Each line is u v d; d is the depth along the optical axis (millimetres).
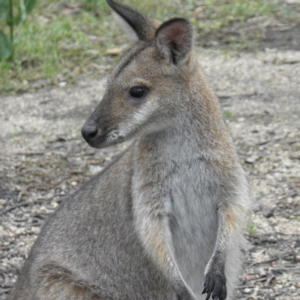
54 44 21312
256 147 15945
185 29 10047
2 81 19766
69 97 19000
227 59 20312
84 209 10789
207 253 10680
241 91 18578
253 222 13352
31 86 19625
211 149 10219
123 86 10133
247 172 15000
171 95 10133
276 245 12734
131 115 10125
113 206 10555
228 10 22938
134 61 10164
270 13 22734
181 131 10258
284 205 13812
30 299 10570
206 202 10422
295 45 20922
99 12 23453
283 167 15125
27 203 14414
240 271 11492
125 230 10539
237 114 17422
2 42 20172
